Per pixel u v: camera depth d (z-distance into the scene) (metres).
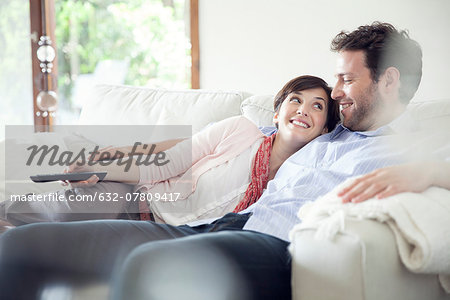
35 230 1.27
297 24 3.04
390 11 2.66
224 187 1.67
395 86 1.59
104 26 3.86
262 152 1.68
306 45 3.02
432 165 1.19
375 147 1.43
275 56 3.14
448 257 1.06
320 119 1.66
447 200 1.13
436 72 2.50
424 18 2.54
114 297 0.99
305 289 1.06
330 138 1.66
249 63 3.25
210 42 3.38
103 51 3.87
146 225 1.39
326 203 1.14
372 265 1.00
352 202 1.12
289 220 1.34
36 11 3.87
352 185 1.16
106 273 1.26
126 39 3.80
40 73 3.86
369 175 1.17
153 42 3.72
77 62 3.93
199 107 2.22
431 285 1.13
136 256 1.01
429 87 2.52
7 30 3.88
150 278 0.99
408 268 1.04
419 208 1.08
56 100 3.66
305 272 1.06
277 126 1.80
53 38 3.94
